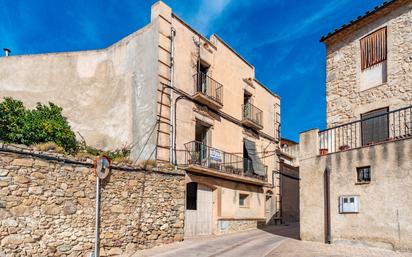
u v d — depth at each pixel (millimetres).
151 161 12305
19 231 8258
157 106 13789
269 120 23094
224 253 10414
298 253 10055
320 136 13484
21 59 16797
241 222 17453
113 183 10664
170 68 14609
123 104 15398
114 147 15258
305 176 12688
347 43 14445
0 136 11539
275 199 22062
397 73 12312
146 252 10727
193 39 16266
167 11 14883
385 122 12469
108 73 16453
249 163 19547
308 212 12352
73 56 16953
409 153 9570
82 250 9422
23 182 8508
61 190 9242
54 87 16609
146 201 11648
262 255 9977
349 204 10945
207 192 15508
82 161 9867
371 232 10227
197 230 14438
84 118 16203
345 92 14172
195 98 15664
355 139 12477
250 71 21422
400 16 12516
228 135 18281
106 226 10195
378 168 10320
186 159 14781
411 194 9367
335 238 11227
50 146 9539
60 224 9062
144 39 15109
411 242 9203
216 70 17828
